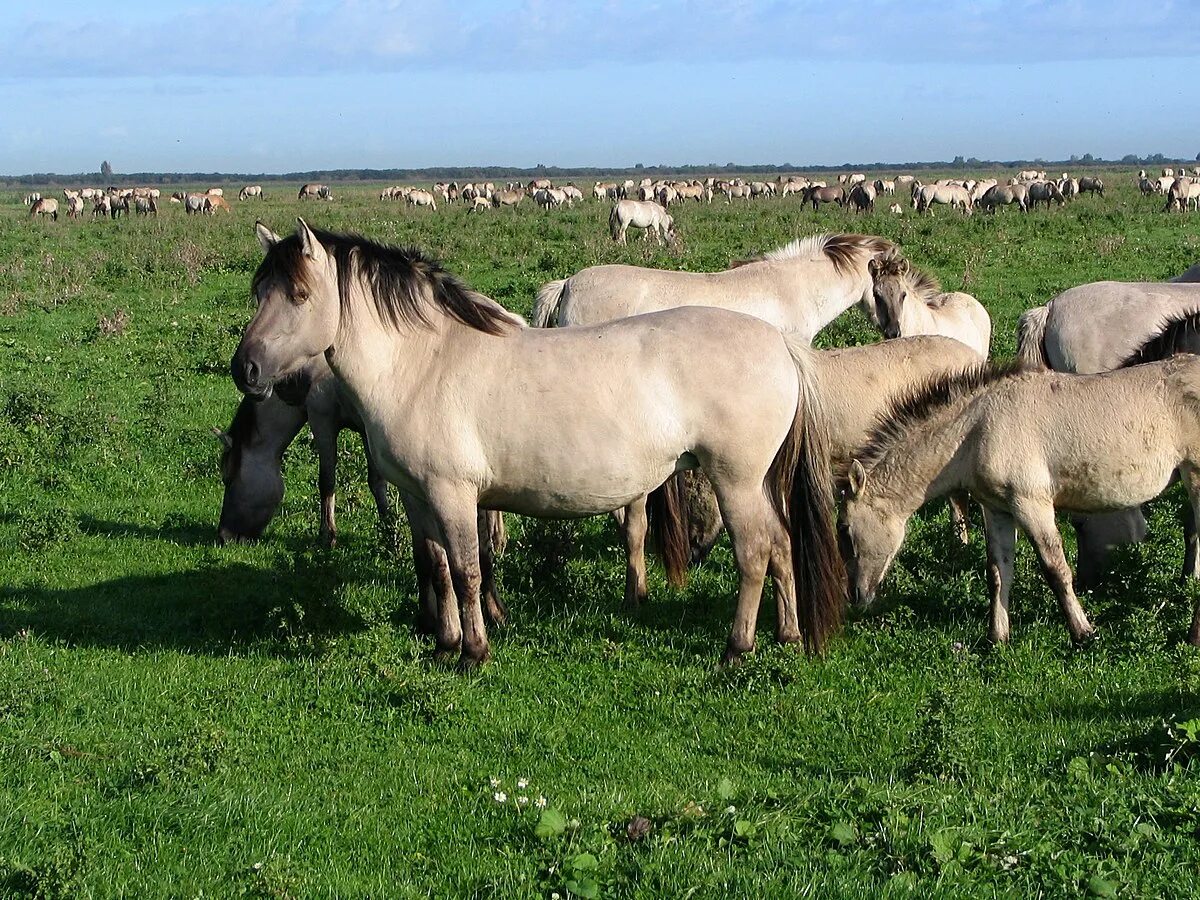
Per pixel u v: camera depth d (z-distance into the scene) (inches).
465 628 288.5
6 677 280.8
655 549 348.5
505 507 287.9
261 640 315.0
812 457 290.0
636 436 273.3
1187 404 282.2
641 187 2755.9
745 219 1987.0
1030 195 2138.3
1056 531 292.8
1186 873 178.4
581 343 277.4
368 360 277.3
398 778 232.1
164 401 594.9
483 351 277.0
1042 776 224.2
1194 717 239.6
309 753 245.4
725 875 181.2
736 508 282.8
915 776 221.8
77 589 362.3
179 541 416.5
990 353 593.3
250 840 203.0
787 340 290.0
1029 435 289.6
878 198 2861.7
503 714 264.8
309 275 268.4
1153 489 290.2
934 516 424.8
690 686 276.4
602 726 259.6
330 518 412.5
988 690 270.7
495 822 210.2
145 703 270.5
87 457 514.0
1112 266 1095.6
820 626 290.7
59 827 204.1
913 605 325.4
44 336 832.3
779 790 219.5
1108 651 285.7
